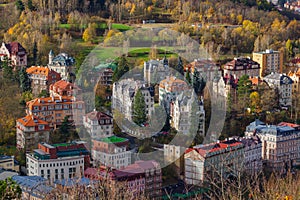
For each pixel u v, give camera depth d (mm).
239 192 103000
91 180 103438
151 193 154375
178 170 176750
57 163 182000
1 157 194625
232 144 197375
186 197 164875
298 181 142625
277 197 107188
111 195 97438
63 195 104812
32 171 188125
